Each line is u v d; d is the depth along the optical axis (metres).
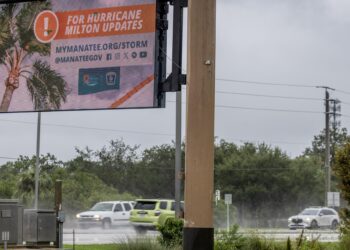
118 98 29.30
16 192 100.50
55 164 122.88
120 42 29.44
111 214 76.19
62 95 30.52
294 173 133.25
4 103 31.70
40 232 31.70
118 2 29.52
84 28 30.22
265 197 131.25
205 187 15.50
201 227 15.38
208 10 15.95
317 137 183.75
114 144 143.50
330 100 111.50
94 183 121.94
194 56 15.89
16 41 31.61
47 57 30.95
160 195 140.12
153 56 28.80
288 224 91.38
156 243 32.22
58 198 33.50
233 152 137.00
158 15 28.95
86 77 30.08
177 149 43.53
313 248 30.59
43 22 31.12
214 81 15.88
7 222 29.92
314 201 133.62
